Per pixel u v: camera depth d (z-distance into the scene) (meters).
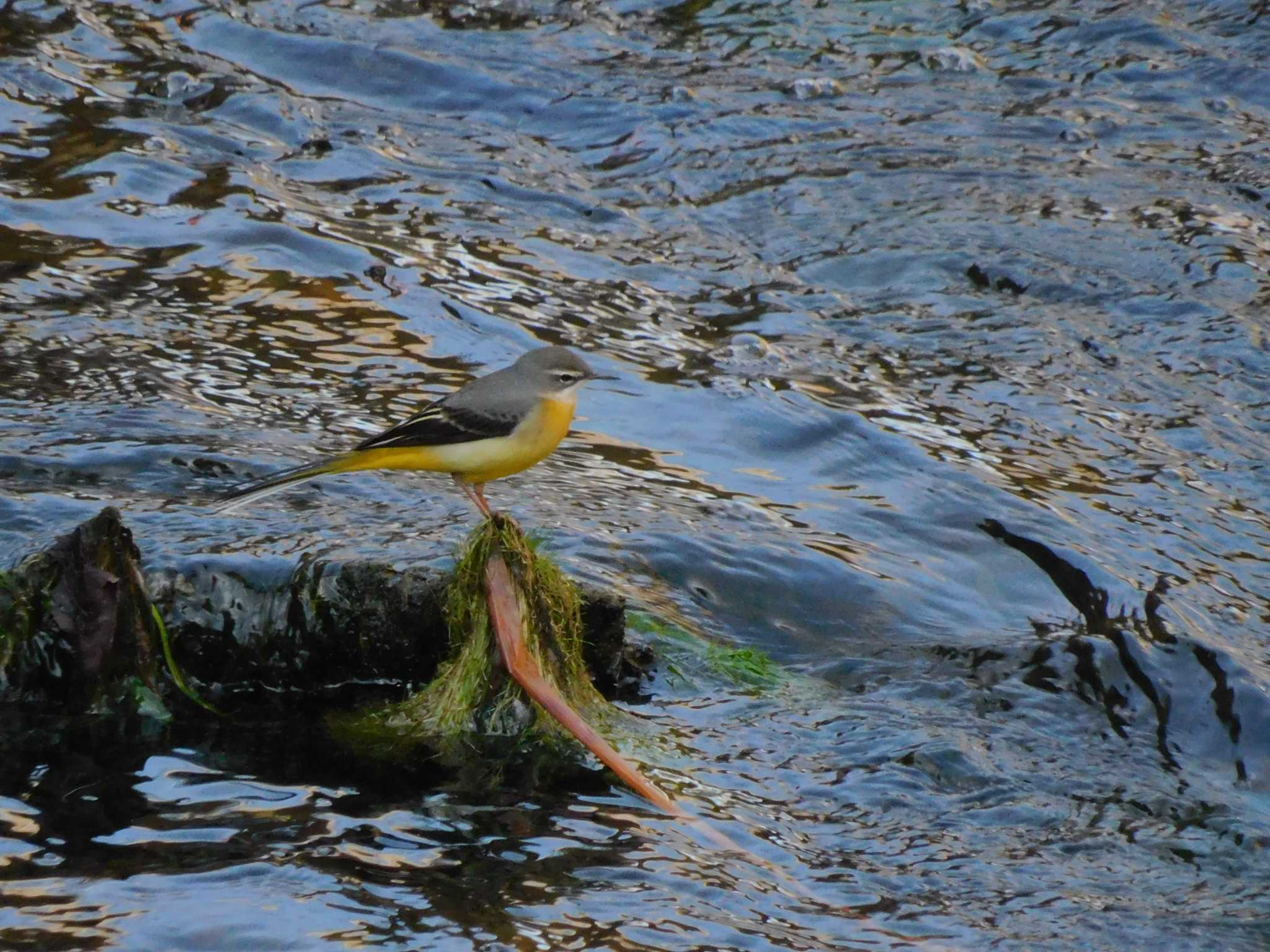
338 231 17.11
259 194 17.61
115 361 14.27
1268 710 10.98
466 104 20.05
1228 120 20.09
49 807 9.09
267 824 9.03
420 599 10.73
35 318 14.84
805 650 11.64
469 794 9.52
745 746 10.28
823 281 17.11
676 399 14.88
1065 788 10.08
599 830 9.16
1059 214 18.11
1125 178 18.86
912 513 13.37
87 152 17.84
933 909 8.62
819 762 10.17
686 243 17.69
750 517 13.11
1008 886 8.93
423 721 10.29
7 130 18.00
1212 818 9.83
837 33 21.89
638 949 7.98
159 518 11.50
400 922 8.09
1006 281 17.02
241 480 12.54
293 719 10.41
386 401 14.27
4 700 10.18
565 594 10.45
